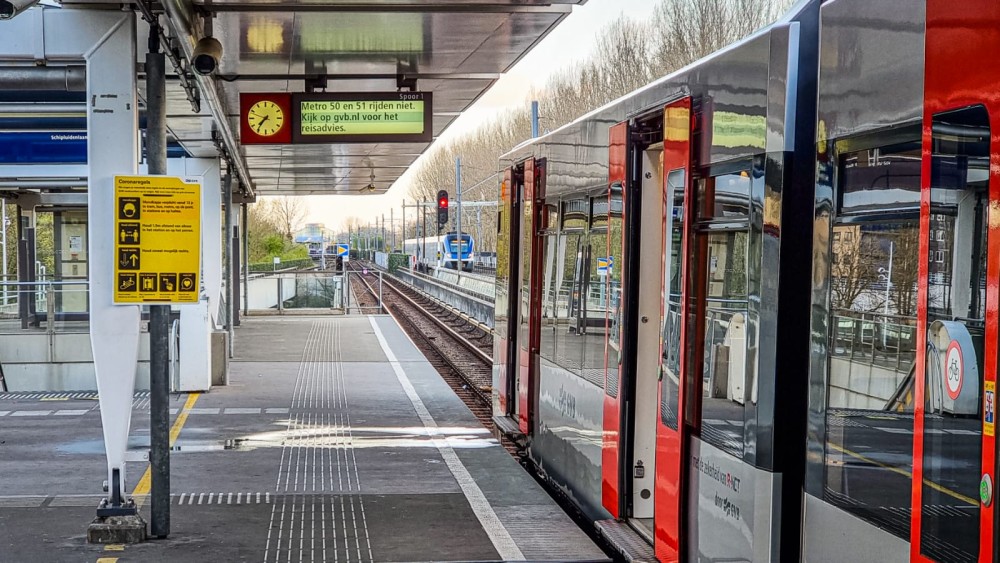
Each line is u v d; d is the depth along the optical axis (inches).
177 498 351.6
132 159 297.9
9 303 660.1
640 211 283.4
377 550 290.5
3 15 233.3
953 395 136.6
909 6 153.5
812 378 180.9
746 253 203.3
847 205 170.9
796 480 187.9
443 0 388.2
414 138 505.0
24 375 661.3
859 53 168.4
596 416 314.3
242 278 1331.2
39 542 295.4
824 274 177.9
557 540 301.6
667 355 247.9
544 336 398.9
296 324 1144.2
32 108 514.6
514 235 473.7
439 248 2586.1
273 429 494.0
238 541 298.8
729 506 206.5
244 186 1056.8
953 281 137.9
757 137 200.1
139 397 588.7
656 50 1685.5
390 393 621.0
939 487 138.9
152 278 289.9
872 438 159.2
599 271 315.3
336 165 904.3
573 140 358.6
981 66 133.2
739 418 202.8
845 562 166.7
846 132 171.6
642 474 286.2
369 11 396.8
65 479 380.8
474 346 928.9
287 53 477.4
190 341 613.6
